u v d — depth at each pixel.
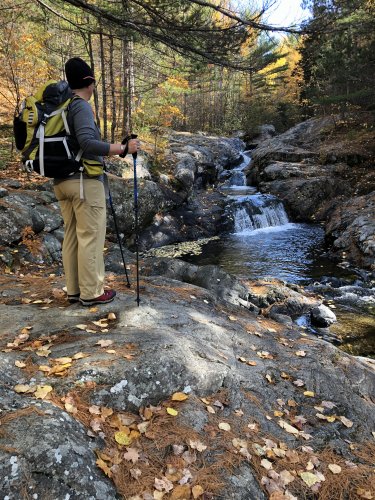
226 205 14.41
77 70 3.08
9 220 6.71
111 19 5.54
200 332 3.63
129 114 15.65
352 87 18.78
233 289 6.51
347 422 3.04
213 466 2.33
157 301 4.09
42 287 4.33
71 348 2.95
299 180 15.88
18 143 3.20
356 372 3.74
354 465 2.65
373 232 10.52
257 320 4.66
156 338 3.14
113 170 11.92
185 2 5.41
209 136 26.11
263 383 3.25
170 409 2.62
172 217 12.86
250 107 33.06
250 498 2.22
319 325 6.76
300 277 9.46
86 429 2.26
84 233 3.42
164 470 2.24
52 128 3.04
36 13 11.23
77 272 3.71
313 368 3.61
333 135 20.28
